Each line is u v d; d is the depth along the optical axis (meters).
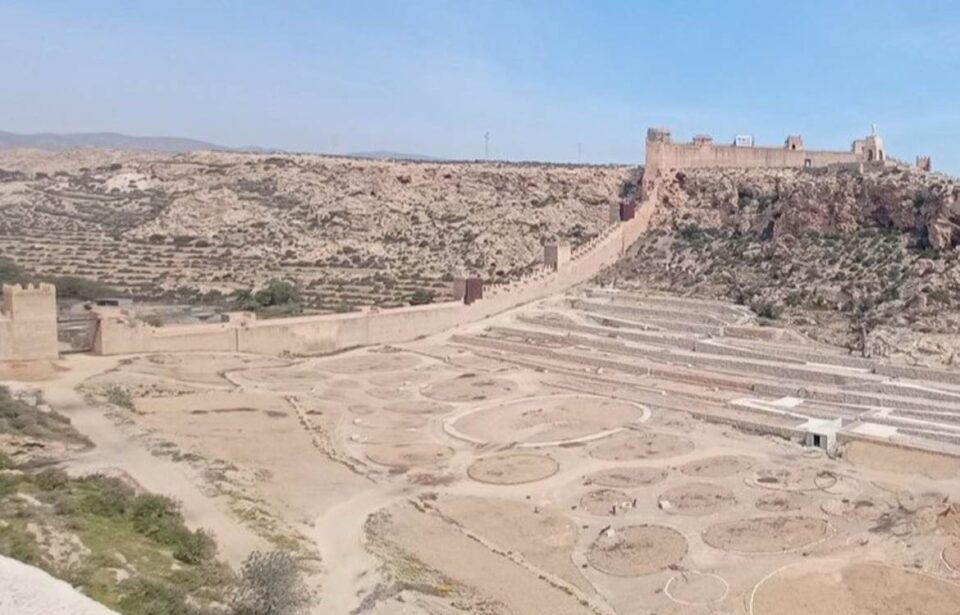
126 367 75.88
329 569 38.94
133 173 191.88
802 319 93.00
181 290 124.44
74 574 28.36
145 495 41.41
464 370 87.06
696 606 38.56
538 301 115.44
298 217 157.88
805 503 51.09
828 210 107.00
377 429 66.50
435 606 35.69
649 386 79.19
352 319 97.69
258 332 90.56
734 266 111.75
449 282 127.88
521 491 53.56
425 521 47.97
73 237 153.75
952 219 92.06
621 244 128.88
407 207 158.88
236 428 62.41
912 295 87.19
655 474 56.59
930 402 67.94
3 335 72.25
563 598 38.75
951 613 37.72
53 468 45.00
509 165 179.75
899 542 45.03
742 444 63.00
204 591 31.31
